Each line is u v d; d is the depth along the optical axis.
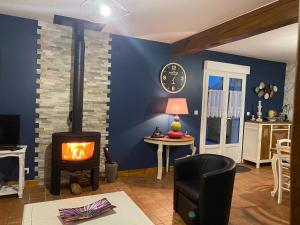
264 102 6.02
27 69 3.58
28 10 3.19
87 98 4.02
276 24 2.64
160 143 4.18
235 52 5.18
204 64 5.04
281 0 2.53
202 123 5.12
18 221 2.67
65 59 3.79
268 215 3.04
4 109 3.49
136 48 4.35
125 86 4.31
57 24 3.70
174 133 4.30
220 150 5.46
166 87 4.66
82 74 3.68
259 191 3.87
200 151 5.14
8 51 3.46
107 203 2.12
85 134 3.47
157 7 2.88
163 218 2.88
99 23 3.54
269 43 4.30
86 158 3.51
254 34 3.03
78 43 3.61
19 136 3.40
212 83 5.25
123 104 4.31
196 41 3.89
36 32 3.59
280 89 6.23
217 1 2.65
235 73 5.51
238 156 5.74
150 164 4.62
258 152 5.34
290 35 3.78
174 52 4.49
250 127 5.58
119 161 4.36
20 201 3.16
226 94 5.44
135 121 4.44
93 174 3.62
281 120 5.88
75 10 3.09
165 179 4.27
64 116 3.85
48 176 3.80
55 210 2.02
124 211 2.03
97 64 4.05
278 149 3.44
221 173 2.48
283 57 5.48
